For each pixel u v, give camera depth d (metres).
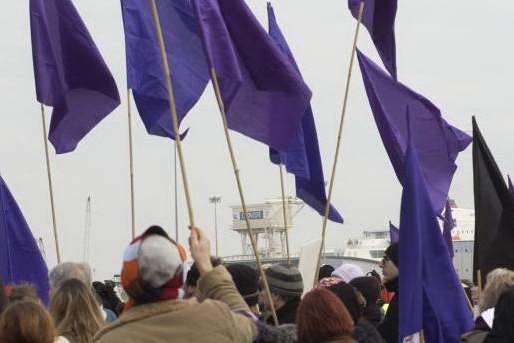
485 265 13.33
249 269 10.30
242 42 11.84
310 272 12.84
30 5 13.87
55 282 10.61
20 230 13.53
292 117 11.89
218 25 11.40
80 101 14.12
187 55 13.16
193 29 13.16
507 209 13.27
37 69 13.79
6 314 7.64
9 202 13.51
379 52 14.07
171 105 9.86
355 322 10.18
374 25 13.96
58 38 13.96
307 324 7.82
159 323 7.11
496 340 10.22
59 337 8.99
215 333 7.19
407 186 10.98
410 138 11.15
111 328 7.15
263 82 11.88
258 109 11.89
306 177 14.33
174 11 13.27
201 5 11.38
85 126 14.13
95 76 14.01
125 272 7.16
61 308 9.59
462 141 15.04
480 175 13.40
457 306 11.07
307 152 14.45
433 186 14.88
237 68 11.40
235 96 11.77
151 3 10.12
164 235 7.23
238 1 11.82
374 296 11.94
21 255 13.49
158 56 13.33
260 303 11.86
